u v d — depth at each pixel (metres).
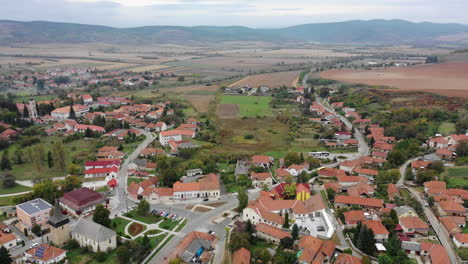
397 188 189.38
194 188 183.00
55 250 127.50
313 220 157.75
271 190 182.00
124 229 150.62
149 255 132.62
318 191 189.62
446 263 120.44
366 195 180.12
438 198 168.25
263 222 152.50
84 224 138.88
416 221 146.38
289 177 196.38
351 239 141.38
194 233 139.62
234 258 123.81
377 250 132.12
